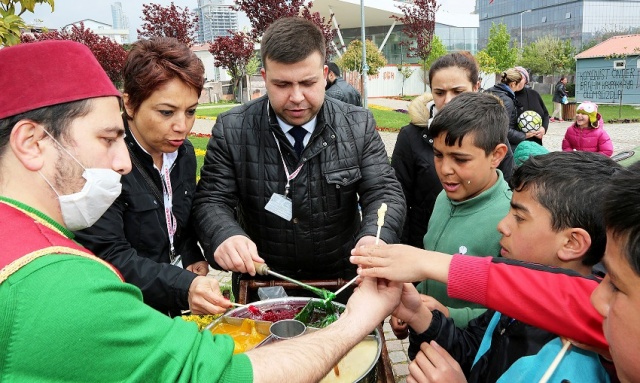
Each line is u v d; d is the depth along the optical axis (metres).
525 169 1.50
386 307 1.44
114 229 1.96
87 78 1.15
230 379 1.05
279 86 2.16
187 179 2.37
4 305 0.91
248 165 2.39
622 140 14.48
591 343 1.13
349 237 2.57
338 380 1.45
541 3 73.06
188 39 20.67
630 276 0.86
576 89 30.70
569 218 1.40
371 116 2.53
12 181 1.13
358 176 2.41
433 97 3.05
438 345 1.52
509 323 1.42
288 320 1.65
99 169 1.17
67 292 0.94
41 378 0.92
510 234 1.52
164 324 1.06
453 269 1.30
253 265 1.92
